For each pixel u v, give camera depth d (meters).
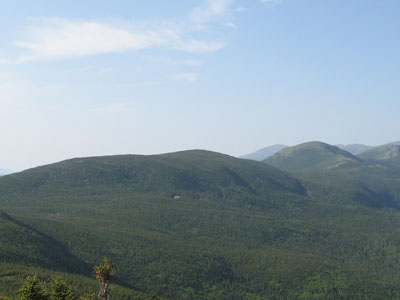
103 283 104.50
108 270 104.25
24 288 122.56
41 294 123.19
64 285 131.50
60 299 126.94
